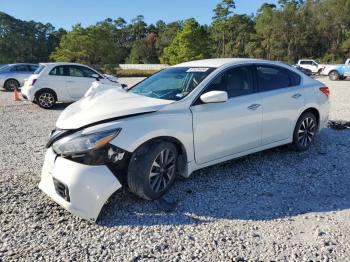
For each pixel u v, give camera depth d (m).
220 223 3.61
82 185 3.54
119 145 3.69
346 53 72.00
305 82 5.78
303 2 86.31
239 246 3.19
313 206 3.96
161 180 4.07
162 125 3.97
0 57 89.50
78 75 12.51
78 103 4.62
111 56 58.50
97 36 57.44
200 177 4.78
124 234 3.41
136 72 55.12
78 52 56.34
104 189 3.59
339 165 5.25
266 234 3.39
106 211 3.85
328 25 73.25
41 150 6.34
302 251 3.10
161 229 3.50
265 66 5.30
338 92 16.44
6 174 5.00
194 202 4.07
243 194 4.28
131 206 3.96
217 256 3.04
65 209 3.84
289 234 3.38
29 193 4.34
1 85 19.09
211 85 4.56
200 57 61.84
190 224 3.59
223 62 4.97
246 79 4.98
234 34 89.12
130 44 110.56
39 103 11.96
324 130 7.40
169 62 65.81
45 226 3.56
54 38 101.56
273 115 5.12
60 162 3.71
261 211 3.85
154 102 4.23
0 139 7.25
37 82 11.81
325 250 3.11
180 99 4.30
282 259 2.99
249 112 4.79
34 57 96.81
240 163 5.32
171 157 4.12
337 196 4.21
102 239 3.33
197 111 4.29
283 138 5.41
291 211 3.85
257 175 4.86
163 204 4.00
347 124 7.77
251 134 4.89
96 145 3.59
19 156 5.95
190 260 2.99
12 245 3.23
